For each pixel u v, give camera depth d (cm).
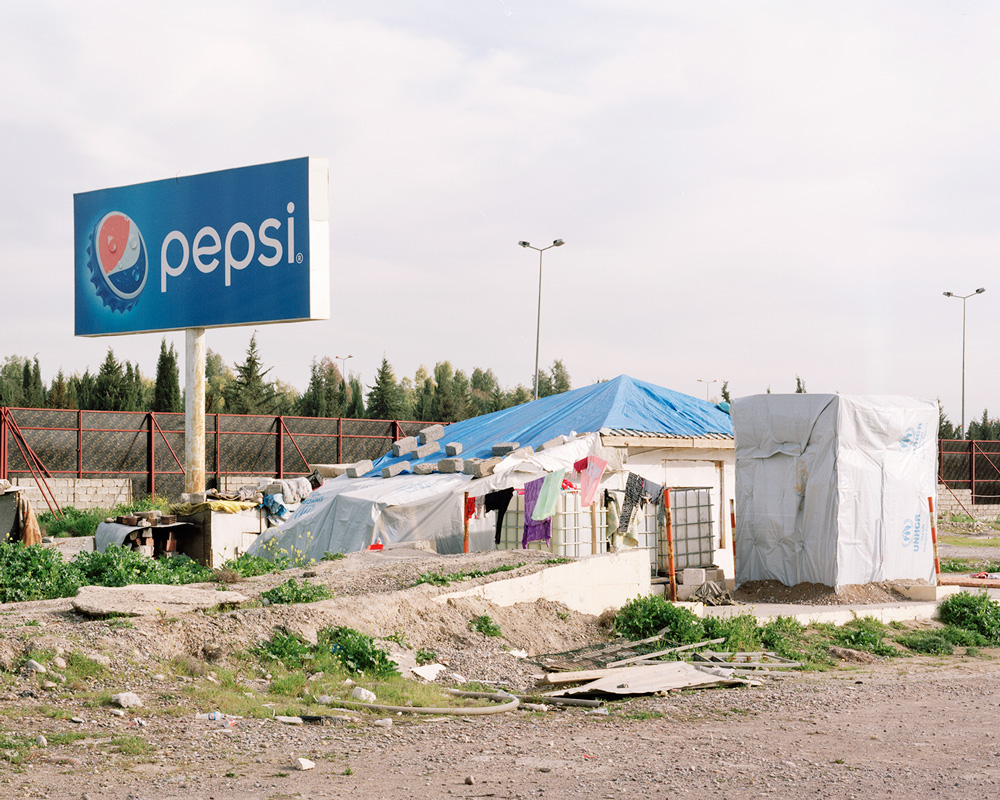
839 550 1631
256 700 843
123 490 3167
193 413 2481
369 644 1008
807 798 593
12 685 805
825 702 970
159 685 856
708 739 782
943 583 2003
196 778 611
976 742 778
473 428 2484
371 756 691
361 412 5944
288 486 2112
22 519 1922
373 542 1867
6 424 2953
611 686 1001
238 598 1094
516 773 650
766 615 1465
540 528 1669
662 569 1788
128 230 2575
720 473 2155
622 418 2116
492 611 1223
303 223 2359
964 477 4644
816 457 1669
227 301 2438
